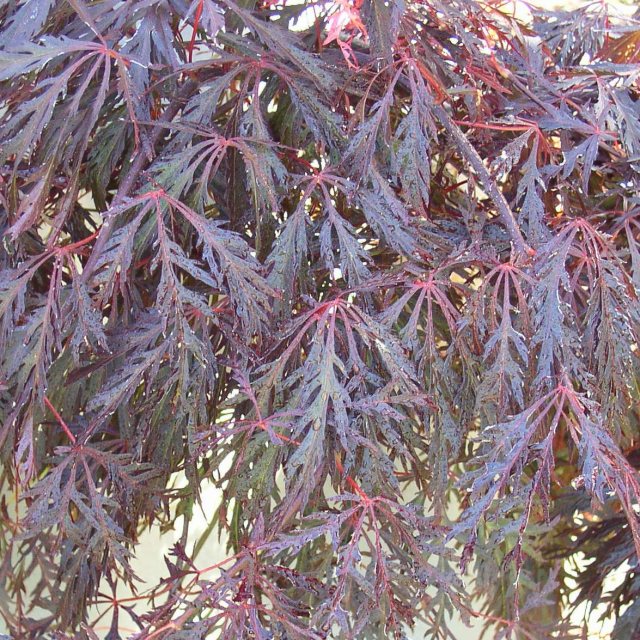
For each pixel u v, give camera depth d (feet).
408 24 2.29
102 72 2.27
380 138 2.26
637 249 2.34
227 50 2.34
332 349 2.15
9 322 2.14
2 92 2.25
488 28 2.48
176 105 2.32
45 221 2.29
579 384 2.30
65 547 2.51
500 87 2.32
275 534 2.15
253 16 2.25
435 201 2.53
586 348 2.22
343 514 2.14
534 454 2.09
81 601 2.48
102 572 2.39
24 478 2.17
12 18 2.17
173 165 2.19
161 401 2.26
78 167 2.19
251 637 2.12
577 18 2.67
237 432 2.16
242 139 2.21
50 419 2.51
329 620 2.08
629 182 2.40
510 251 2.29
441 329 2.45
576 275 2.23
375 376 2.18
